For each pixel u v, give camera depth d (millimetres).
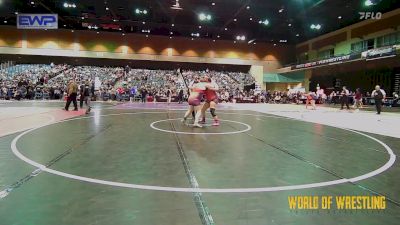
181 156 6238
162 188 4242
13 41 42719
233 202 3777
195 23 42438
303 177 4887
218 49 48281
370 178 4895
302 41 48906
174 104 27875
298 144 7922
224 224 3188
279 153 6730
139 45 46188
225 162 5801
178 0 31859
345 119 15344
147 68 47938
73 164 5441
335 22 39906
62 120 12297
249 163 5754
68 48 44250
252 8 33906
